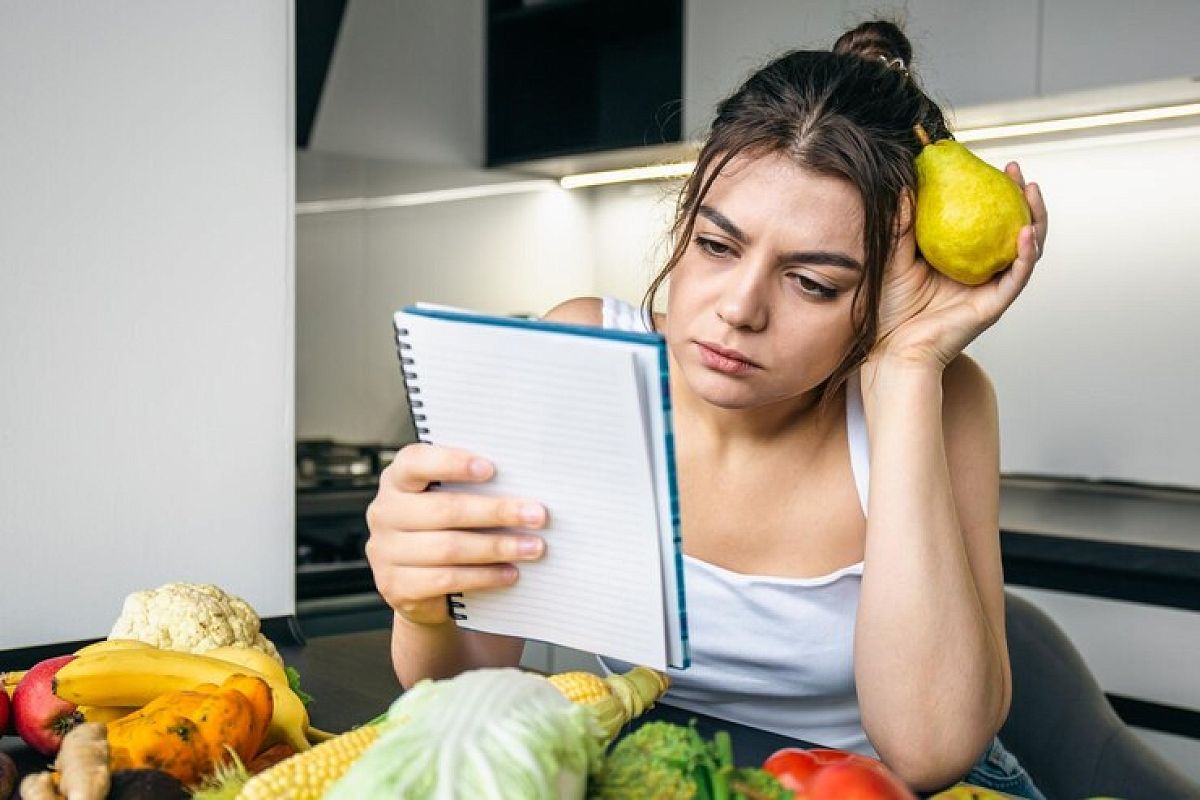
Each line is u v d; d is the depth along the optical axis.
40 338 1.37
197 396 1.48
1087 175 2.85
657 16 3.52
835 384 1.12
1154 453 2.79
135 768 0.74
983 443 1.21
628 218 3.77
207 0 1.46
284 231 1.55
